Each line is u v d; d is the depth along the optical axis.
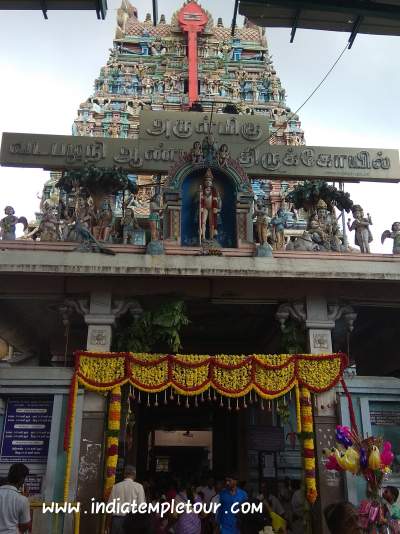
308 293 12.88
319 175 16.53
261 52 39.03
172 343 12.58
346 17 9.05
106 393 11.74
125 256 12.16
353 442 8.06
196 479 16.94
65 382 11.75
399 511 8.11
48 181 28.45
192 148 15.35
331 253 12.80
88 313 12.34
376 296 13.04
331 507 4.53
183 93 36.72
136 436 18.42
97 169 14.74
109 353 11.83
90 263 11.95
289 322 13.17
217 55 38.16
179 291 12.67
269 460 16.38
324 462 11.55
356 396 12.25
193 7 39.19
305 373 12.11
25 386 11.71
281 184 30.80
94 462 11.19
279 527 11.39
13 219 13.55
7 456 11.34
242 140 16.91
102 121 34.28
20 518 6.11
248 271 12.15
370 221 14.65
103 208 14.48
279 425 16.83
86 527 10.62
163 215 14.34
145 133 16.66
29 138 16.16
